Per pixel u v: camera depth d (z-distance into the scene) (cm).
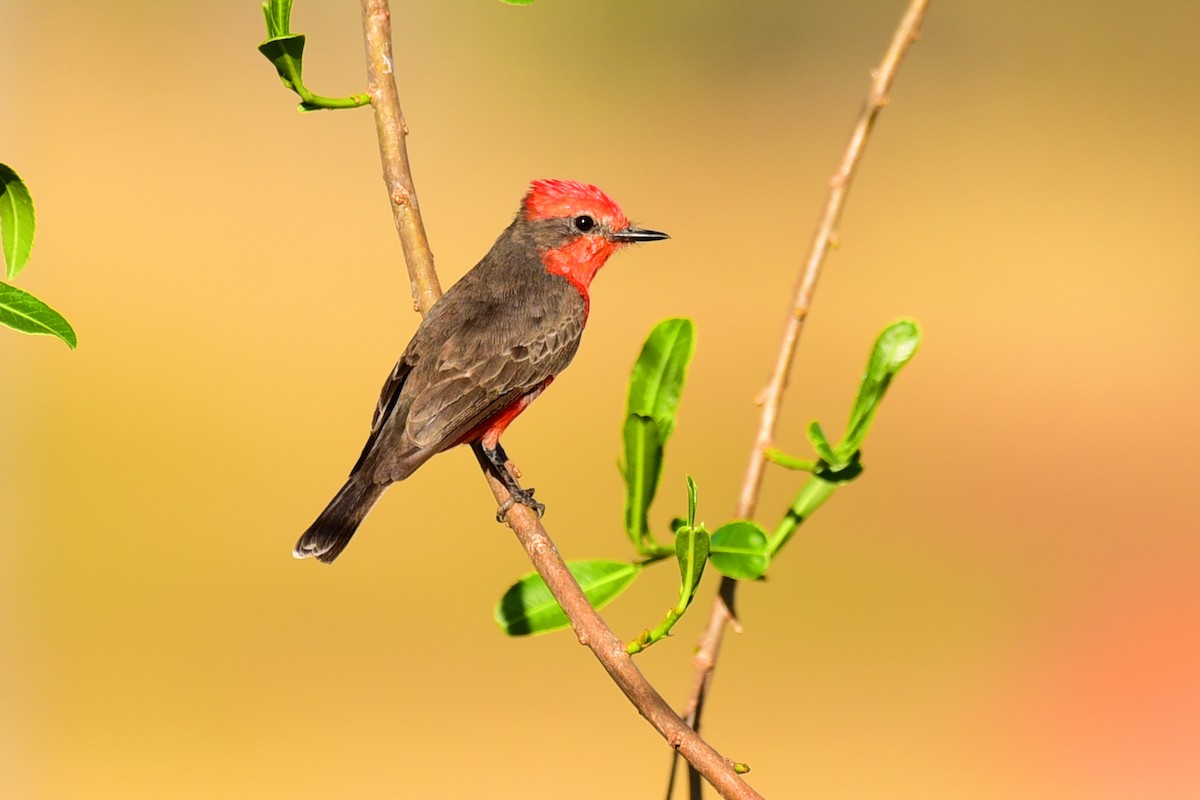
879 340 413
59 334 349
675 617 343
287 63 451
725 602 418
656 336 438
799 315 450
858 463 418
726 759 329
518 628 417
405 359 614
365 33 486
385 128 486
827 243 455
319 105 462
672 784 373
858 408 414
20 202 386
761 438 439
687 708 412
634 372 438
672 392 436
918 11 461
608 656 343
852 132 462
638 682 339
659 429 423
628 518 425
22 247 388
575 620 396
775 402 444
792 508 418
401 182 490
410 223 491
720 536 403
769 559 410
